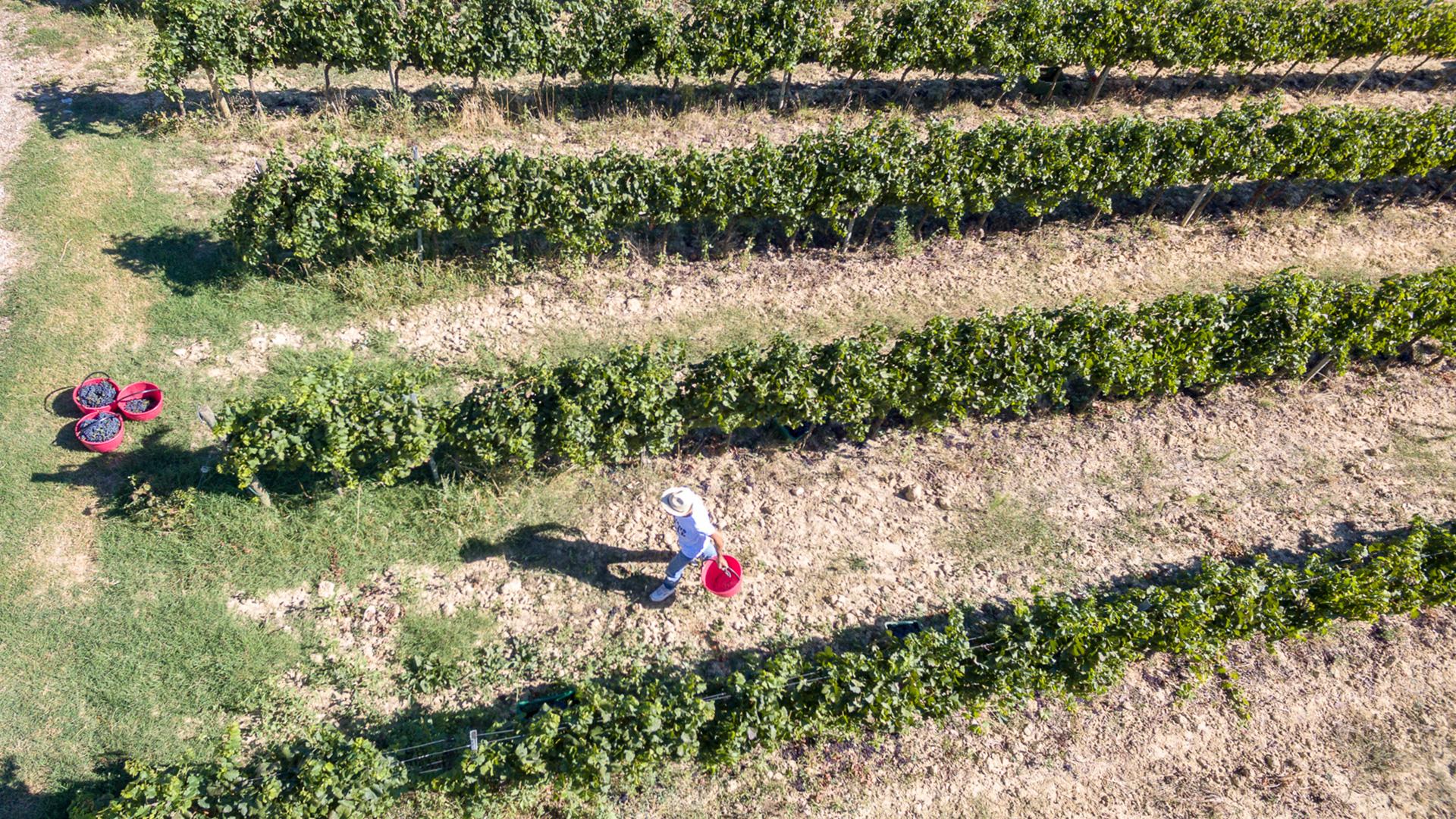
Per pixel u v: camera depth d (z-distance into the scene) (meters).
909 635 9.91
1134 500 12.60
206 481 11.34
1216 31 18.95
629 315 14.40
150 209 14.71
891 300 15.10
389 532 11.25
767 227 16.14
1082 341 12.67
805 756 9.81
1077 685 10.00
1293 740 10.38
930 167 15.13
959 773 9.86
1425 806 9.95
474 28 16.67
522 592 10.97
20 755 9.13
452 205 13.75
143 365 12.60
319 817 8.40
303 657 10.16
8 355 12.36
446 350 13.50
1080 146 15.55
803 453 12.79
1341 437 13.62
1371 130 16.45
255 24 16.19
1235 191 17.95
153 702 9.61
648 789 9.47
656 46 17.25
